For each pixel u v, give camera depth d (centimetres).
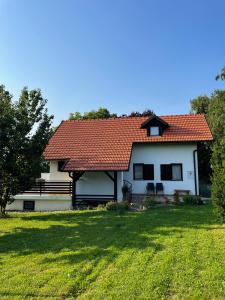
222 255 812
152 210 1692
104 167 2167
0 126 1597
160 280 666
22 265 818
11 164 1616
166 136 2503
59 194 2239
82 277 710
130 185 2480
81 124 2830
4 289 659
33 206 2209
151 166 2511
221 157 1054
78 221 1438
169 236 1038
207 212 1530
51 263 823
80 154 2375
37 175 1744
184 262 769
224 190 1016
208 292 605
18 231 1277
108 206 1778
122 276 702
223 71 1156
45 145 1784
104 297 604
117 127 2712
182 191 2386
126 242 989
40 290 648
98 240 1035
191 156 2450
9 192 1716
